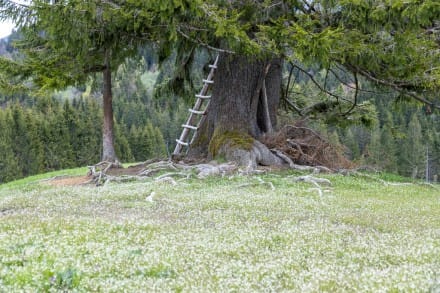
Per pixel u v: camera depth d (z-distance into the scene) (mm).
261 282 4215
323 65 13555
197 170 14641
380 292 3770
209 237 6285
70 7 12086
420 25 13820
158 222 7488
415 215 8727
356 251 5590
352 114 21953
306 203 9891
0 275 4516
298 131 17688
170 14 12305
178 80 20641
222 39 14508
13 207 9852
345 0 12578
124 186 12664
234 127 16172
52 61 16062
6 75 16312
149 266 4746
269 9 13992
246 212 8664
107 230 6688
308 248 5754
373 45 13289
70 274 4531
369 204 10047
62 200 10430
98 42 15016
